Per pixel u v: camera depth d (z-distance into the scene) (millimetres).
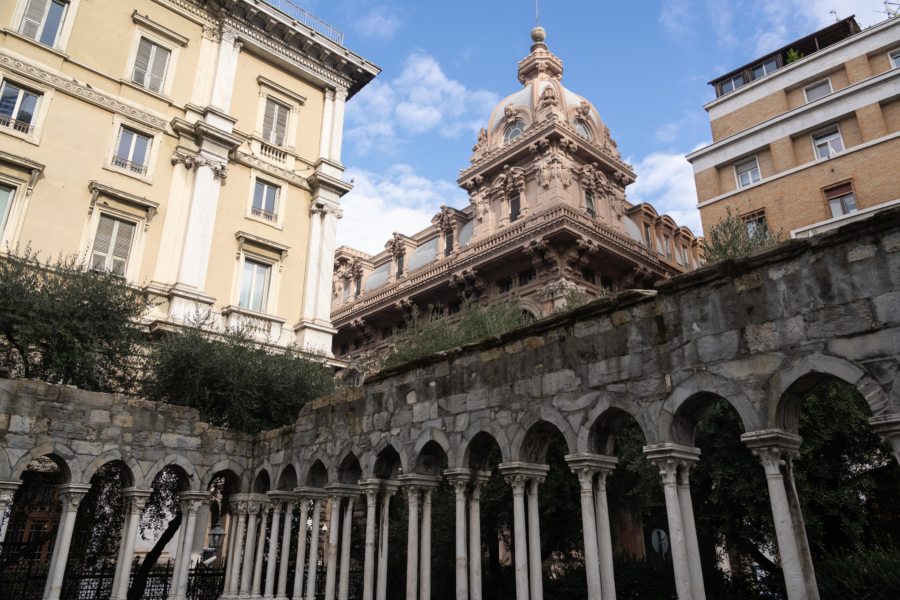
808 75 32875
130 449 14594
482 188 41125
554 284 32750
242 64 30875
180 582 15070
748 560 16750
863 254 7422
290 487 16281
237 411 19422
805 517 13547
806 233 30250
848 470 15305
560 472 16297
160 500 20453
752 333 8148
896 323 6973
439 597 16922
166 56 28547
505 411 11078
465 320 24562
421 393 12938
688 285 8969
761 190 32531
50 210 23328
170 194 26672
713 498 14211
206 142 27812
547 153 38062
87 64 25703
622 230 39688
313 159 32438
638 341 9398
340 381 28234
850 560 11602
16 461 12695
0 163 22625
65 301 17672
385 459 13727
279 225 30031
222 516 23844
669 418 8672
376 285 49469
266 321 28188
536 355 10867
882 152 28984
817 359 7465
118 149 25844
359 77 35031
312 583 14406
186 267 25688
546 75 45375
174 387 19547
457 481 11500
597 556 9148
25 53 24172
